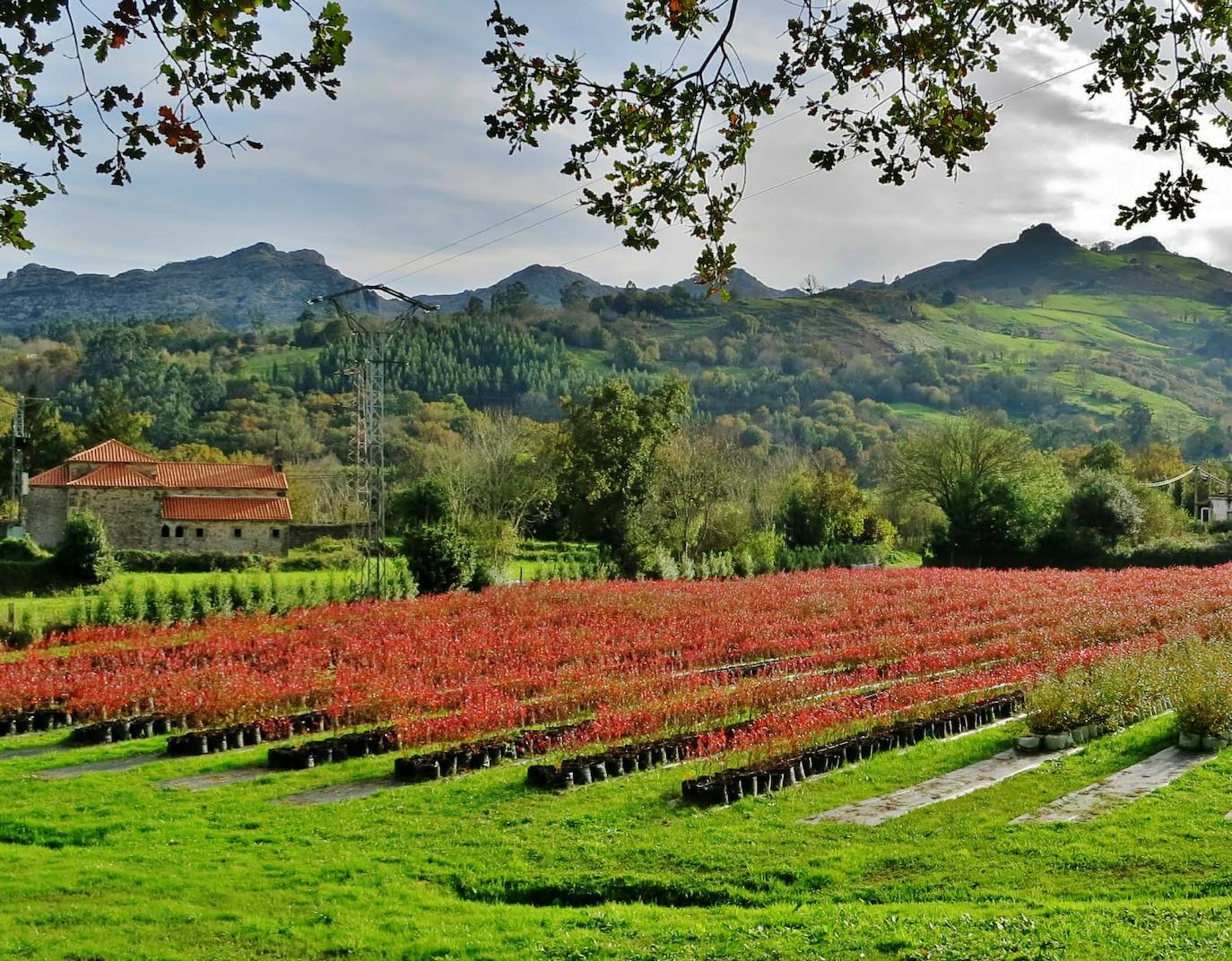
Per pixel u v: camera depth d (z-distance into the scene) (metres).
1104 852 12.66
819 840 13.59
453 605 39.81
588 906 11.67
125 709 22.59
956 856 12.76
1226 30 8.59
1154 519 73.44
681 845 13.45
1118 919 10.15
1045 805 14.97
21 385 148.12
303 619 36.44
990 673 25.20
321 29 7.77
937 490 74.31
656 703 21.62
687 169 9.84
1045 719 18.81
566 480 68.12
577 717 22.02
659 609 39.44
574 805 15.47
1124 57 8.78
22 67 7.63
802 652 31.11
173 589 38.91
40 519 66.88
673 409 67.31
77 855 13.33
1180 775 16.31
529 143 9.52
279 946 10.17
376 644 30.11
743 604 41.69
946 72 9.44
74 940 10.26
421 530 47.91
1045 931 9.73
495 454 73.25
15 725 21.59
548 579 53.56
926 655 28.20
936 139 9.55
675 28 9.20
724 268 10.21
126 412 95.06
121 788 16.89
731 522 69.81
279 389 149.50
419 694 22.30
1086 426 167.88
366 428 51.19
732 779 15.77
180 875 12.40
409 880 12.39
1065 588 47.12
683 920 10.82
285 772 17.86
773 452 133.62
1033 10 9.16
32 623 34.28
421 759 17.30
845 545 73.81
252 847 13.67
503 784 16.64
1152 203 8.95
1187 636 28.17
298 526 71.06
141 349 161.12
